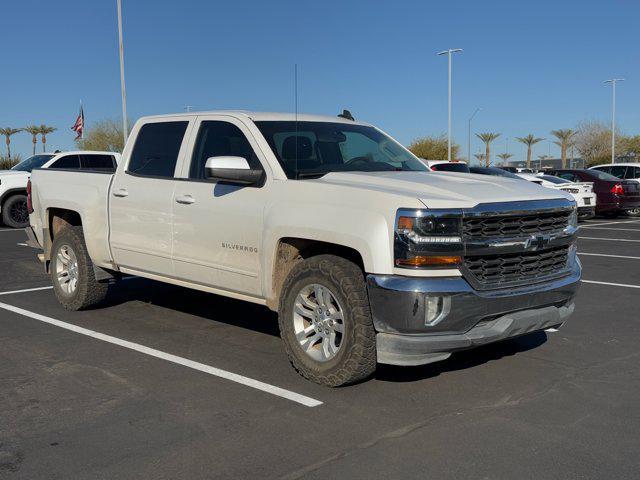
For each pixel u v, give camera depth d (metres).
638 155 63.38
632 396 4.64
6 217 16.73
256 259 5.26
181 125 6.21
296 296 4.90
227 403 4.54
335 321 4.73
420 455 3.73
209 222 5.61
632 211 21.28
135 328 6.55
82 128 22.62
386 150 6.15
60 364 5.42
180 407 4.48
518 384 4.89
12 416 4.34
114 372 5.21
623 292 8.38
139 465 3.65
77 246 7.04
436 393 4.70
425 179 4.99
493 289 4.50
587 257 11.72
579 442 3.89
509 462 3.64
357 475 3.51
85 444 3.92
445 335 4.35
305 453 3.77
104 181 6.77
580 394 4.68
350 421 4.21
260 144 5.42
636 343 5.98
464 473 3.52
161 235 6.09
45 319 6.93
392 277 4.34
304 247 5.12
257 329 6.51
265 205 5.16
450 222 4.32
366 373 4.62
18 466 3.65
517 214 4.58
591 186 19.00
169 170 6.14
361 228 4.47
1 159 35.09
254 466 3.62
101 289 7.13
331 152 5.71
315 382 4.87
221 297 7.98
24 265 10.66
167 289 8.41
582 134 66.88
